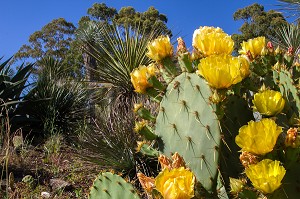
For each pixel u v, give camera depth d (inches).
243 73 75.4
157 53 82.5
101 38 342.3
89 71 339.0
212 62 63.6
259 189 47.3
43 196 176.2
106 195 86.6
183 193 46.3
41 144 258.1
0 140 217.2
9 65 327.3
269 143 49.8
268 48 88.4
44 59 402.3
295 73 98.2
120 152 187.6
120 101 285.9
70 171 205.9
